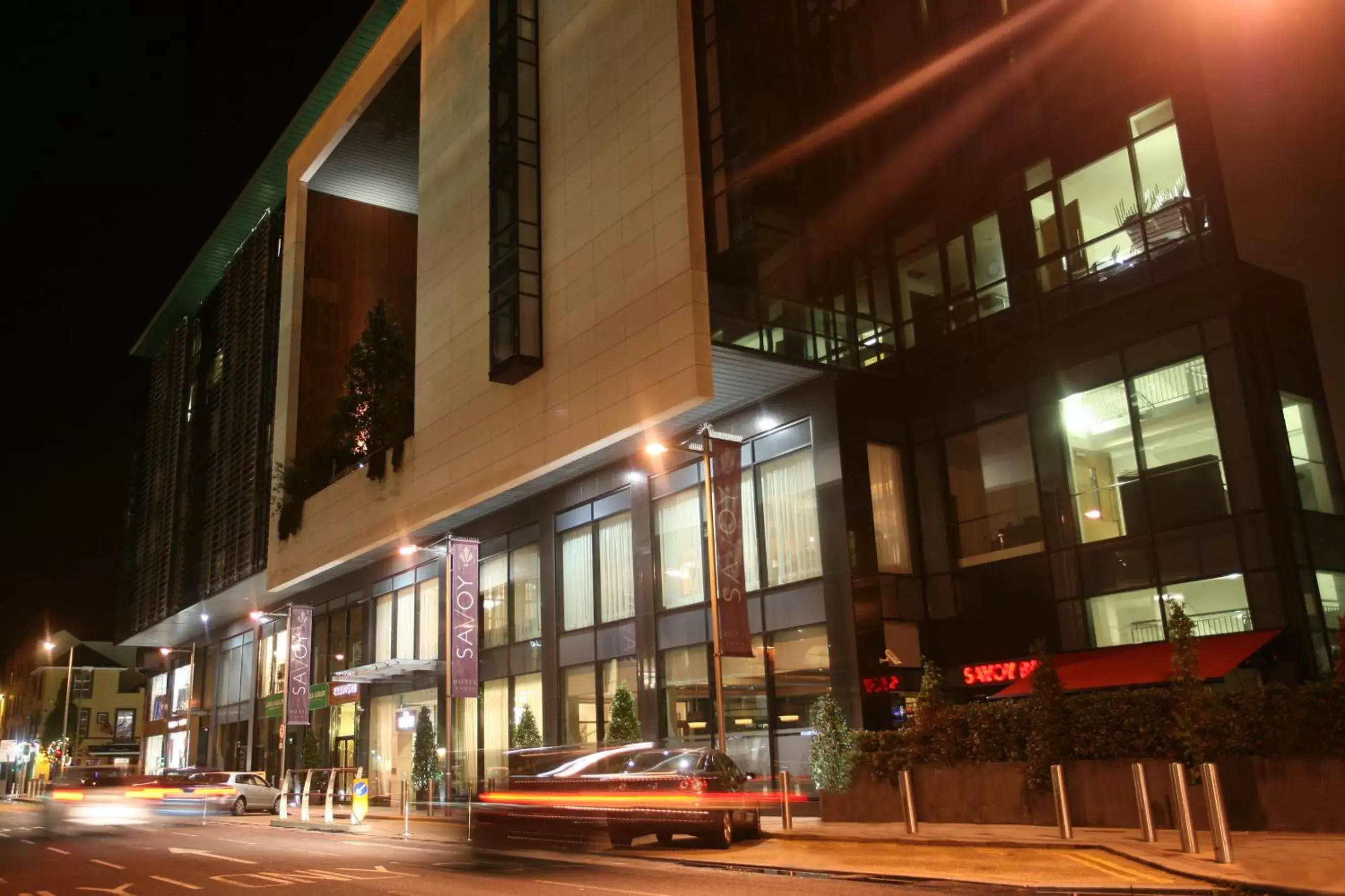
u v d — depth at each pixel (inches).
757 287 1050.1
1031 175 1048.2
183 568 2556.6
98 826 1299.2
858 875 559.5
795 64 1142.3
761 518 1120.8
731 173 1067.9
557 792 815.7
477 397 1353.3
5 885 617.9
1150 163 946.7
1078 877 512.4
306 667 1876.2
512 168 1268.5
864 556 1023.6
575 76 1230.3
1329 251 945.5
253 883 599.2
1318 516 856.3
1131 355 938.7
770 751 1061.8
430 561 1675.7
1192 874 486.6
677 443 1204.5
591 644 1322.6
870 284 1139.3
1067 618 957.8
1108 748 720.3
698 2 1131.9
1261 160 925.8
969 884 514.6
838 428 1051.3
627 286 1094.4
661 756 797.2
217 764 2522.1
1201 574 861.8
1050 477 989.2
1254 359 856.3
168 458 2815.0
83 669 4229.8
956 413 1079.6
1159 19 957.2
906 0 1194.0
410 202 2241.6
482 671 1534.2
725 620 913.5
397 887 559.8
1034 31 1067.3
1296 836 608.4
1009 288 1051.3
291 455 2003.0
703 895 497.0
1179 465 891.4
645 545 1243.2
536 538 1450.5
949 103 1139.3
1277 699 641.0
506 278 1253.1
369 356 1814.7
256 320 2321.6
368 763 1806.1
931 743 830.5
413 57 1715.1
